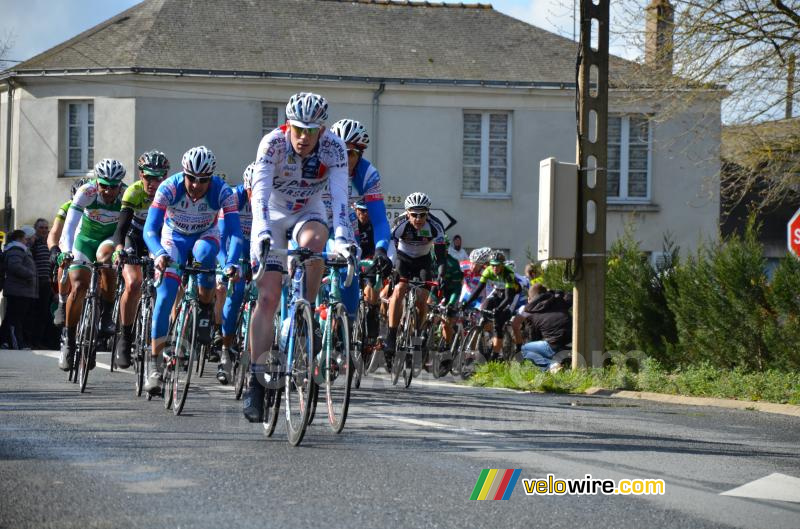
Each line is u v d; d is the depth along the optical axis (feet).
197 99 147.23
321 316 34.04
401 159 151.74
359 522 23.12
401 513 24.04
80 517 23.13
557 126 154.61
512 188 154.40
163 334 43.96
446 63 155.43
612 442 35.91
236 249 46.24
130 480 27.09
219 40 152.97
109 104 147.33
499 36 162.40
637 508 25.40
